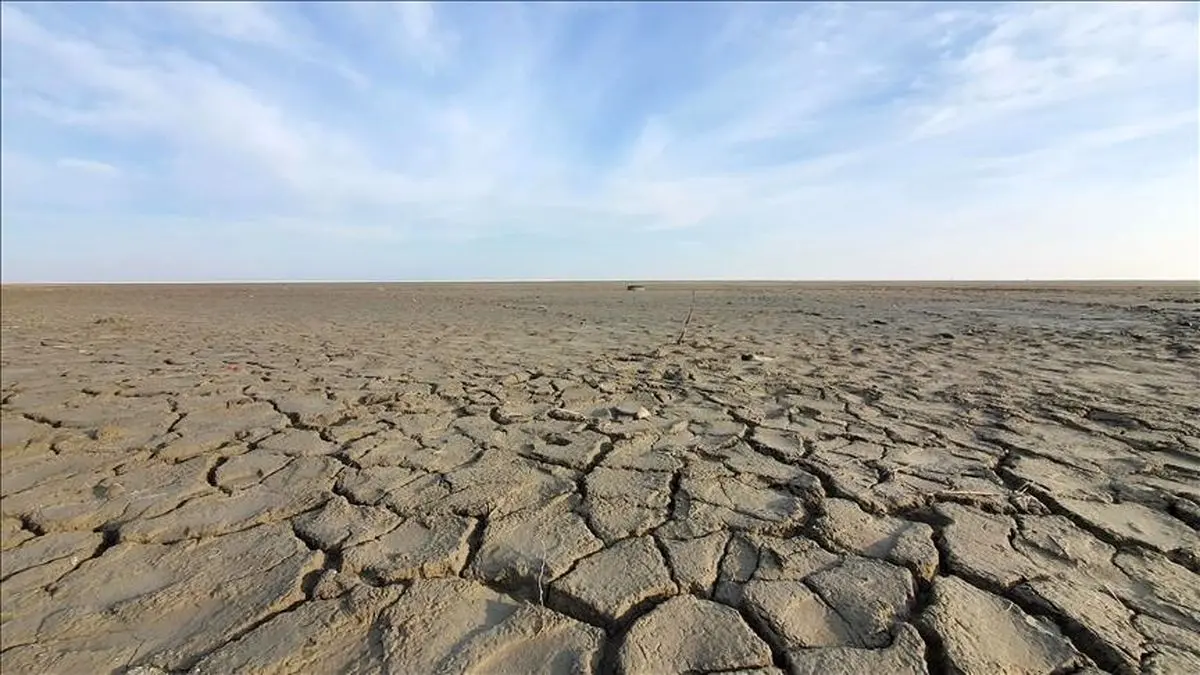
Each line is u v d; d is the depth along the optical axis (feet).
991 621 5.28
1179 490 7.93
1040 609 5.43
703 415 12.54
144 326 35.65
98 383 17.26
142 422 13.04
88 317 43.27
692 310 44.83
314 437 11.72
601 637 5.34
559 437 11.16
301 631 5.55
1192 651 4.83
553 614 5.67
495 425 12.14
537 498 8.35
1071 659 4.82
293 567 6.74
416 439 11.35
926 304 47.70
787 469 9.16
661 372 17.72
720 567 6.36
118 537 7.70
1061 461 9.19
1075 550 6.44
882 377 16.21
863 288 93.04
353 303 60.75
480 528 7.47
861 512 7.55
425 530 7.48
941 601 5.56
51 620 5.97
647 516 7.64
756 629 5.32
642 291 87.35
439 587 6.21
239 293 90.68
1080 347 21.44
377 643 5.34
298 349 24.30
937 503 7.75
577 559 6.61
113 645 5.56
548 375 17.51
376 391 15.58
